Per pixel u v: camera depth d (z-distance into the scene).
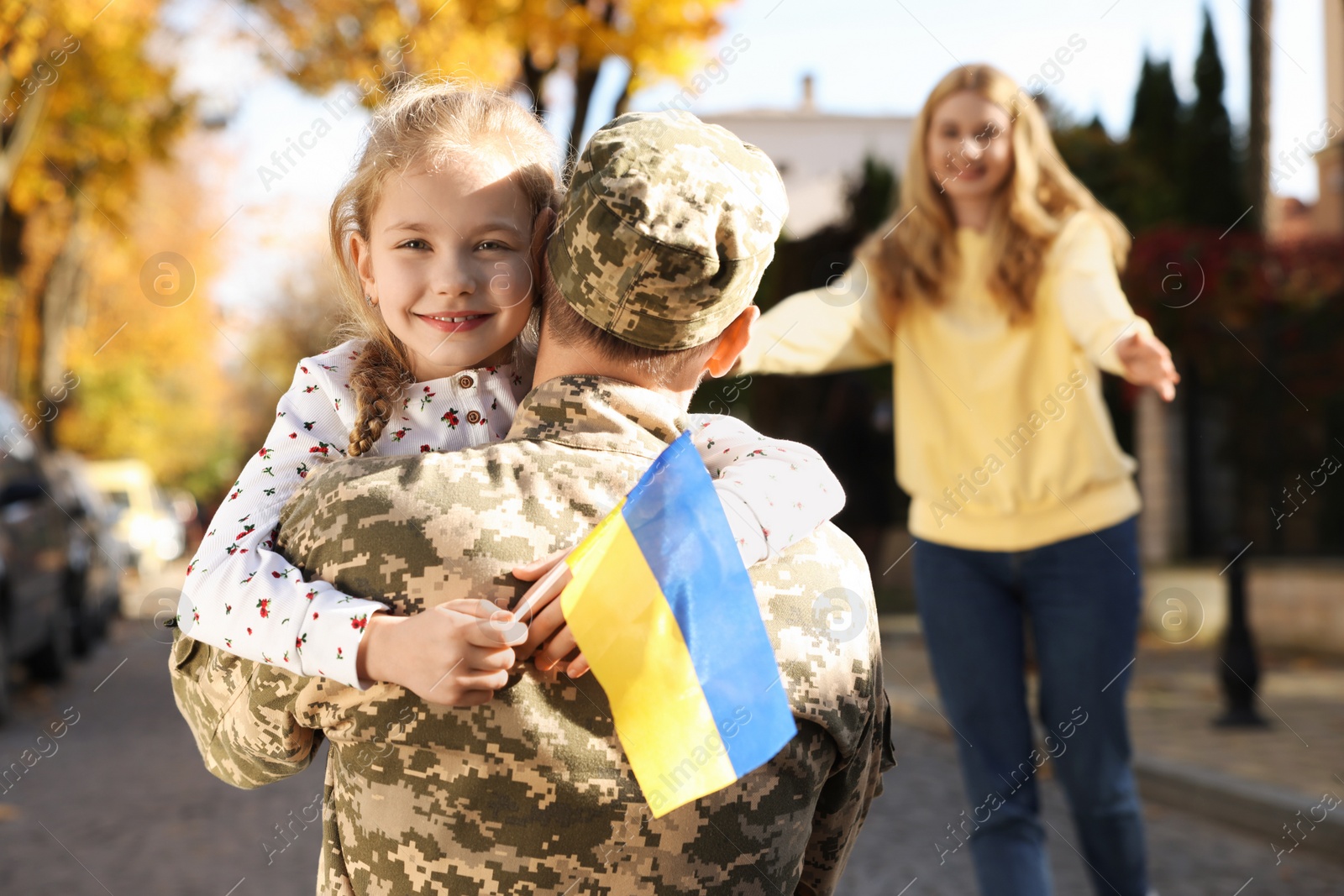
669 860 1.11
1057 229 2.69
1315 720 6.28
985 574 2.64
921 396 2.75
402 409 1.39
